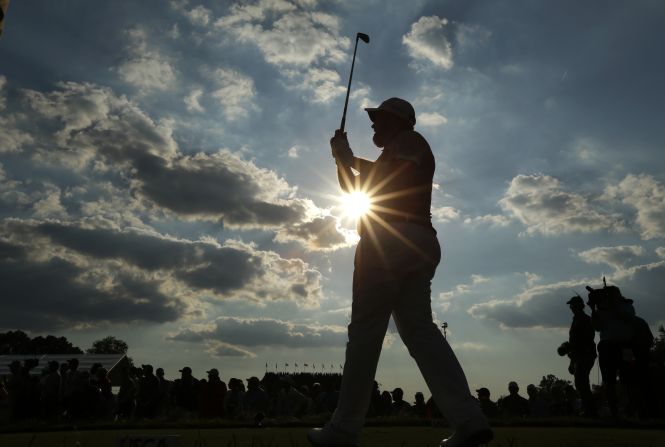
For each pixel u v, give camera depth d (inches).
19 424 280.1
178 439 141.1
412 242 139.0
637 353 333.4
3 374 1069.8
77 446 180.7
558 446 172.6
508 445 174.4
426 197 144.2
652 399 335.0
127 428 273.9
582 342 374.6
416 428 269.9
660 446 171.9
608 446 172.9
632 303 339.6
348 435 141.8
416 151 142.8
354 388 141.8
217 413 494.9
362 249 142.3
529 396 504.4
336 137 158.6
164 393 548.7
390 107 151.3
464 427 137.3
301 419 308.3
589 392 372.5
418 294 142.3
